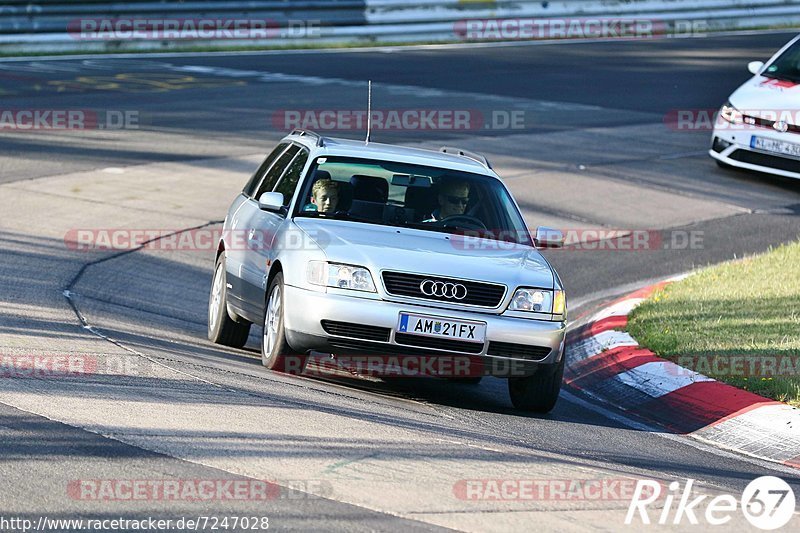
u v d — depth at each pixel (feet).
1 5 326.03
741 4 461.37
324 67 331.98
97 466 68.80
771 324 124.57
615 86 322.96
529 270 100.12
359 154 111.65
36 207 175.63
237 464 71.10
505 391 114.32
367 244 98.89
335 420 83.71
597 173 223.30
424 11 396.98
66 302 122.72
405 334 95.04
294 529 61.11
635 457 86.38
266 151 226.17
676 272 167.43
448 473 73.05
